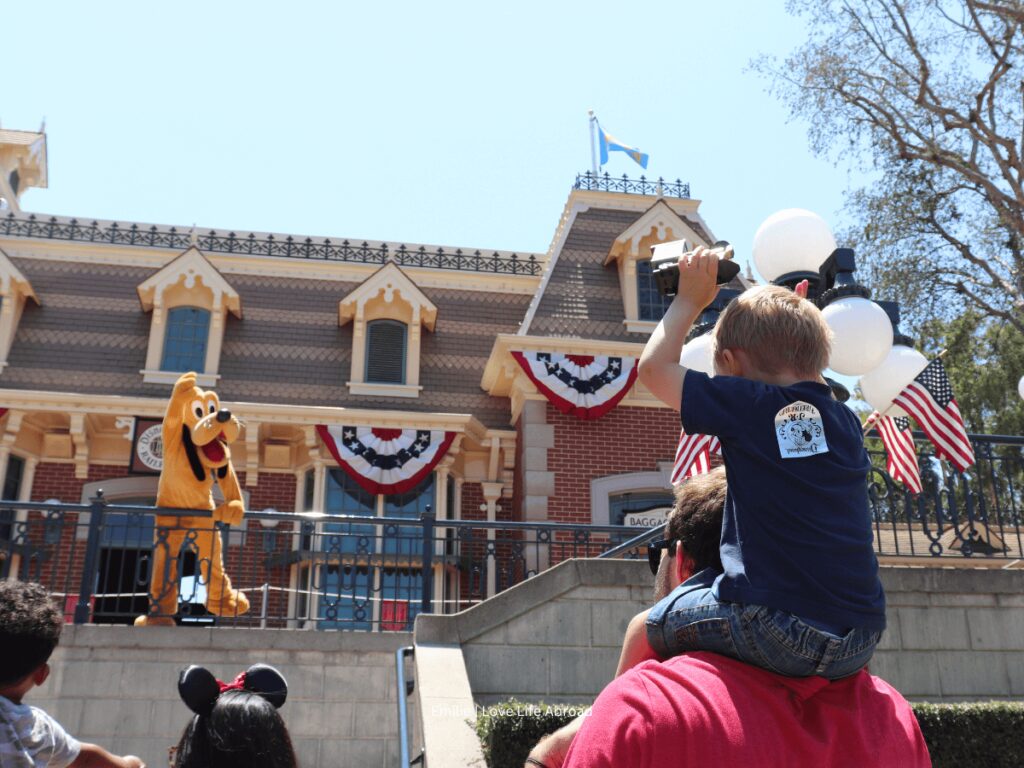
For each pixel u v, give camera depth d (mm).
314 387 18094
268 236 20141
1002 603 7543
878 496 8750
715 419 1925
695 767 1606
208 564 9070
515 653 7121
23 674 2836
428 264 20422
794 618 1730
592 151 21578
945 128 19906
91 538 8797
